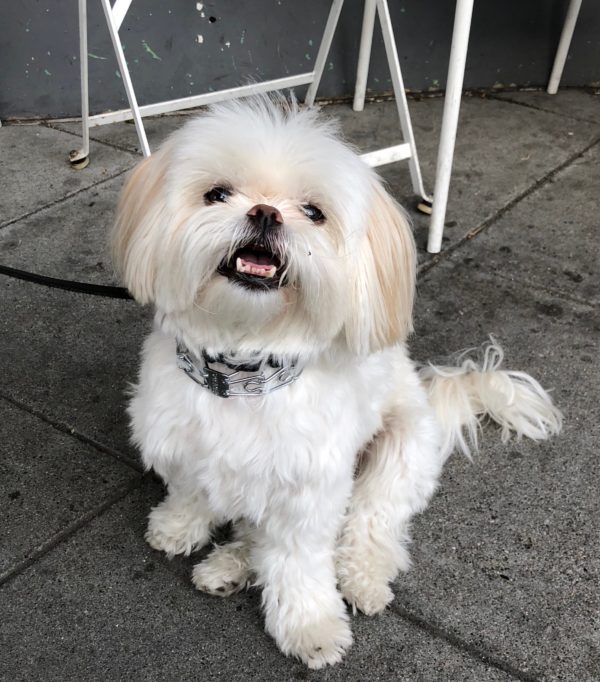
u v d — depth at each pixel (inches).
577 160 48.9
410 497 23.5
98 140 49.2
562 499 26.0
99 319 33.7
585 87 60.7
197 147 17.3
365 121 53.7
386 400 23.7
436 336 33.9
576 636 21.5
